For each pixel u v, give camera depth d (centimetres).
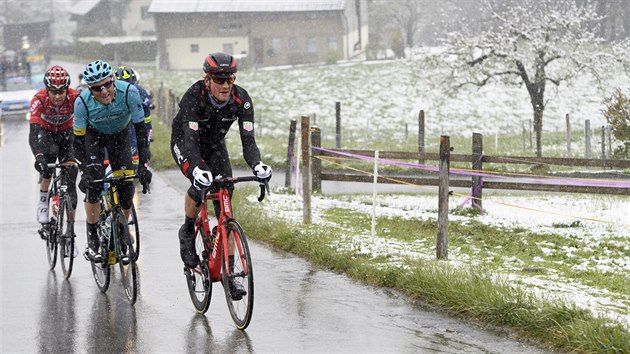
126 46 8469
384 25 8525
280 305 750
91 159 784
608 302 720
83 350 626
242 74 6494
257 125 4178
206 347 629
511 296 687
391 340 636
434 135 3784
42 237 948
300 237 1026
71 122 892
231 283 657
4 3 14712
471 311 693
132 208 858
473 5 5484
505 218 1355
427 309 729
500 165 2266
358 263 872
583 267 943
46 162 862
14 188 1689
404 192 1781
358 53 7838
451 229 1217
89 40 8962
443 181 913
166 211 1356
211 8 7500
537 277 862
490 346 615
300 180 1855
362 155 1492
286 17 7488
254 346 629
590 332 590
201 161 646
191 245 707
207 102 651
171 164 2011
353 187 1852
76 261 982
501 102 4597
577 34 3269
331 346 624
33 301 784
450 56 3553
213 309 743
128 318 718
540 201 1625
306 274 879
